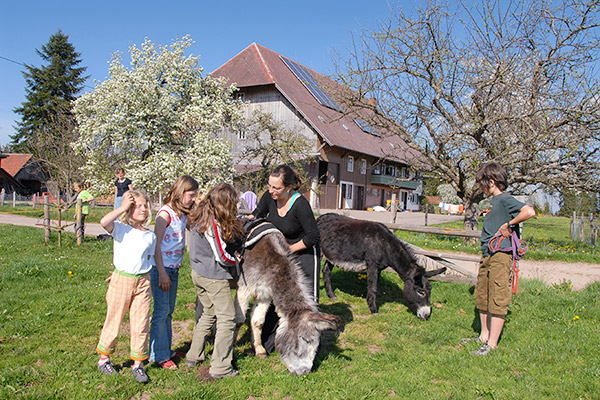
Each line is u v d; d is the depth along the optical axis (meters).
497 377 3.97
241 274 4.03
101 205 24.81
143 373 3.61
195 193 4.02
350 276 7.62
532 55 11.09
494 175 4.59
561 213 40.31
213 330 4.59
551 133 10.54
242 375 3.81
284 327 3.73
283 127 28.80
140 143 16.73
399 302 6.41
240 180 25.09
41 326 4.68
